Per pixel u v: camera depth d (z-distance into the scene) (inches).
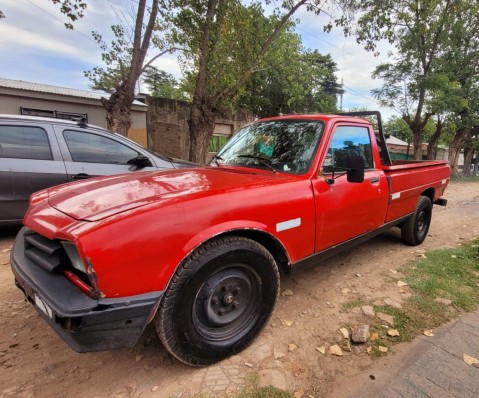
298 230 101.9
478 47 693.3
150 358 89.3
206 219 78.7
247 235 93.3
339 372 85.3
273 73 807.7
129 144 201.0
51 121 180.7
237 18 364.2
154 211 72.3
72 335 65.4
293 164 114.1
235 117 692.1
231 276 86.1
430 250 179.3
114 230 67.2
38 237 83.4
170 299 73.8
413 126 721.6
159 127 570.6
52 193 101.7
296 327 104.9
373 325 106.1
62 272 76.2
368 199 131.4
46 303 67.7
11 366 85.7
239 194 87.4
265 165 119.3
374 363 88.7
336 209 115.1
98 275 65.1
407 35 648.4
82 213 74.9
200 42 374.9
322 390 79.1
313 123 121.6
